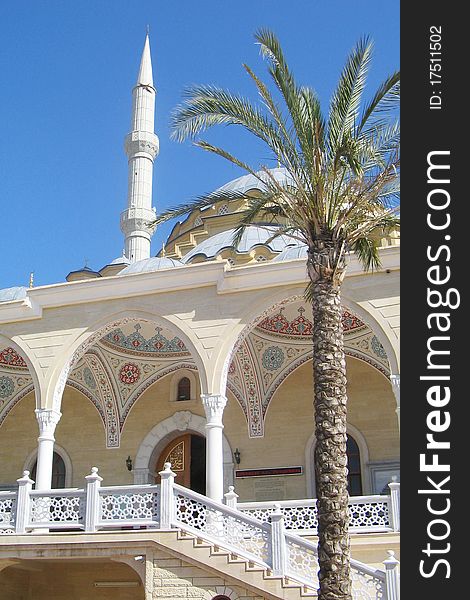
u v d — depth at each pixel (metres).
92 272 25.95
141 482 20.38
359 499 14.52
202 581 12.80
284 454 19.34
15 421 21.73
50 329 17.38
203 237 25.78
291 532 12.98
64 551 13.79
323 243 11.34
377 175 11.92
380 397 19.03
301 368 19.72
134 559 13.38
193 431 20.52
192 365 20.81
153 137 36.81
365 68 12.31
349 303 15.52
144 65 38.44
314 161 11.57
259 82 12.14
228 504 15.02
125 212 35.31
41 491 14.55
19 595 16.48
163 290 16.84
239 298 16.39
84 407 21.45
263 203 12.89
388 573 11.41
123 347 20.66
